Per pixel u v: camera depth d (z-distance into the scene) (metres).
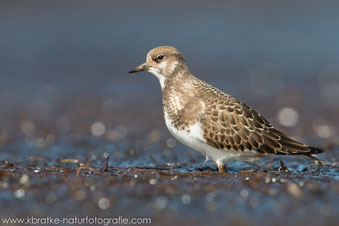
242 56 26.53
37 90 20.86
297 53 27.06
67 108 18.61
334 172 10.16
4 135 14.89
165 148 13.66
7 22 30.03
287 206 7.98
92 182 8.96
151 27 31.03
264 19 32.66
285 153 10.15
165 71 10.77
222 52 27.12
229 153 10.29
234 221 7.50
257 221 7.50
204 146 10.33
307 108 18.61
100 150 13.39
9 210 7.86
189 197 8.30
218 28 31.27
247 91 21.14
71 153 13.05
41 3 32.78
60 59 25.34
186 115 10.23
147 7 34.16
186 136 10.36
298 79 22.73
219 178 9.36
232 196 8.35
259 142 10.12
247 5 34.78
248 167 11.07
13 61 24.61
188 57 26.12
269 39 29.41
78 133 15.49
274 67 24.62
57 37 28.64
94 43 28.08
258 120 10.25
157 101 19.75
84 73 23.48
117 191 8.55
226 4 35.03
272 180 9.18
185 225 7.39
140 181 9.06
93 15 32.31
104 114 17.88
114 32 29.91
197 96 10.27
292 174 9.91
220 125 10.08
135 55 26.28
